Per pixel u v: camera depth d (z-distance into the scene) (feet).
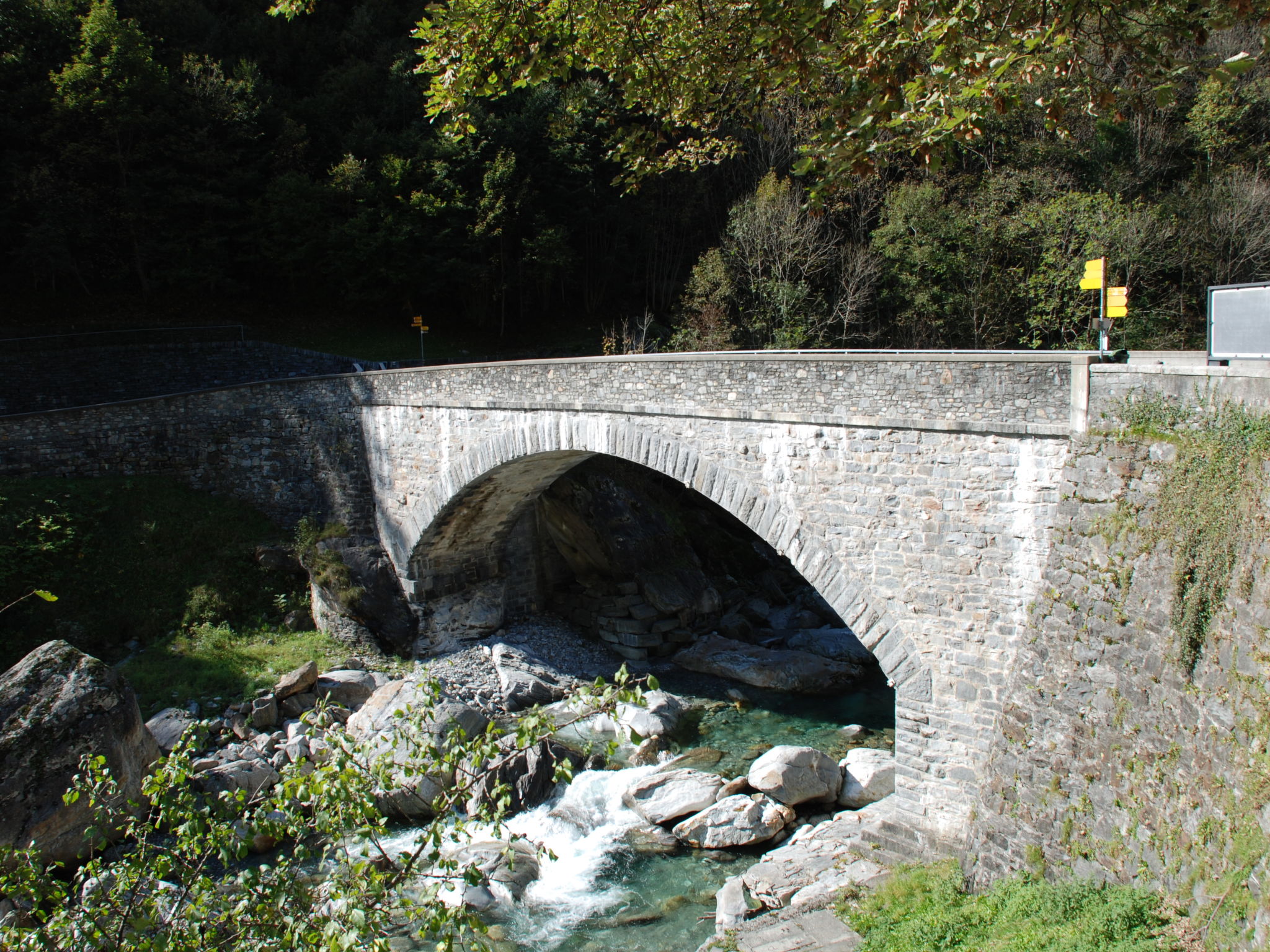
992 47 28.55
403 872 23.00
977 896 41.27
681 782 60.34
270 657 79.10
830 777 59.62
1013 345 130.72
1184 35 29.86
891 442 48.60
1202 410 36.52
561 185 148.87
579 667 86.84
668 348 137.80
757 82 38.27
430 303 150.92
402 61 153.07
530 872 52.19
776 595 105.50
